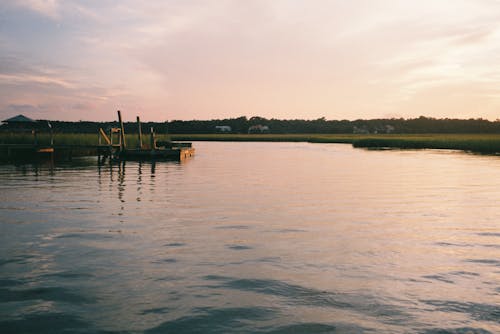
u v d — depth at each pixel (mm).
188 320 4578
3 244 7719
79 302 5066
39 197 13633
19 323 4500
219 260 6785
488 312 4812
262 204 12508
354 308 4914
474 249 7586
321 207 12062
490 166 28625
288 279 5898
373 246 7742
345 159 37281
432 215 10914
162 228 9109
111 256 6973
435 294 5359
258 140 121688
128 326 4438
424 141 63938
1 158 34656
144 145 45000
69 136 41656
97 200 13094
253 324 4484
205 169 25766
